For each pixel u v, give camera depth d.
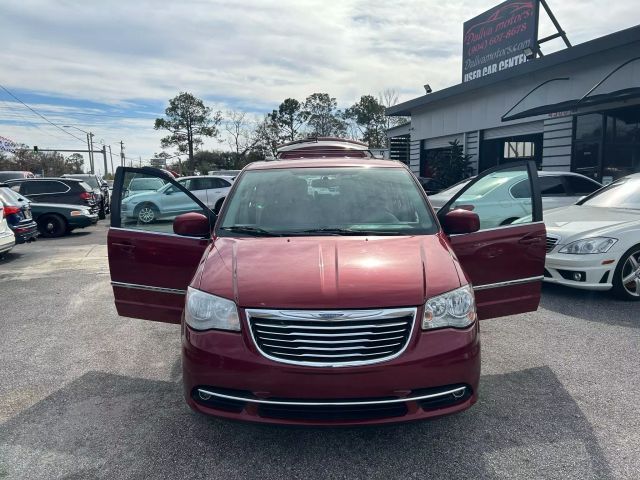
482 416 3.44
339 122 60.00
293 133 60.03
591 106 13.94
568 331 5.07
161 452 3.08
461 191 4.20
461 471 2.85
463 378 2.87
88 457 3.04
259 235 3.77
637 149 13.06
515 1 17.88
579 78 14.72
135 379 4.16
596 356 4.43
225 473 2.86
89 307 6.34
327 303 2.80
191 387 2.95
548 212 7.41
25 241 10.31
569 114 14.88
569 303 6.05
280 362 2.77
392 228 3.80
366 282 2.94
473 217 3.77
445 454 3.01
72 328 5.51
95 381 4.12
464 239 3.81
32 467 2.93
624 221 6.14
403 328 2.84
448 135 21.94
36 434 3.30
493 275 3.89
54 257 10.35
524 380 3.98
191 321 3.01
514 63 18.12
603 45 13.09
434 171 21.36
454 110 21.28
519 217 4.42
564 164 15.28
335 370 2.73
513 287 3.95
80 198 15.18
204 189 16.36
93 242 12.89
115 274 4.08
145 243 3.97
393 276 3.00
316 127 59.56
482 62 19.89
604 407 3.53
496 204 4.64
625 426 3.27
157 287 4.00
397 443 3.14
